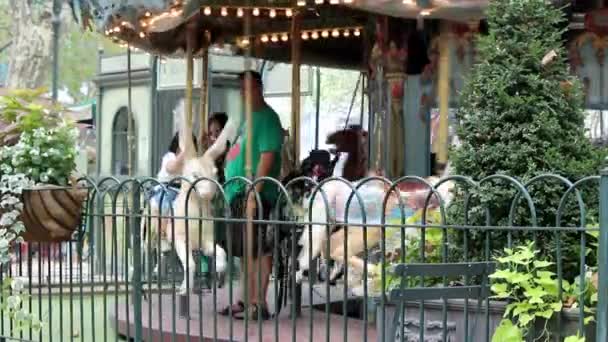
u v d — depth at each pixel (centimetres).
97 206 812
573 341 549
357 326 920
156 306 1040
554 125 652
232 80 1548
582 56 995
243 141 967
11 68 2634
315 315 993
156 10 936
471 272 574
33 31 2586
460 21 964
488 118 666
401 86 1062
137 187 795
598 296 534
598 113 1014
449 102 1001
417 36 1059
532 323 600
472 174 671
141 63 1812
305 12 1177
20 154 790
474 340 637
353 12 1159
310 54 1412
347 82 2461
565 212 641
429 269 555
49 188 788
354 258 926
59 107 825
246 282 740
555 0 834
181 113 1304
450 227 606
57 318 1062
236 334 869
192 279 1038
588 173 649
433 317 659
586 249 623
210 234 983
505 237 652
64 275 1141
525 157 649
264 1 1101
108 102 1942
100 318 1056
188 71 1184
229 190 972
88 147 2275
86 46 4059
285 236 959
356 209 921
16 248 891
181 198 1000
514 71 662
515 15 671
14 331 980
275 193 962
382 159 1083
